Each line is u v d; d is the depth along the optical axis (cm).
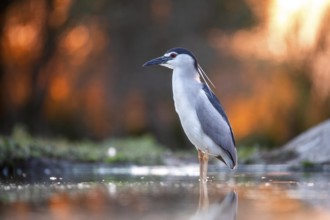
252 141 2597
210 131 1079
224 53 2669
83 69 2722
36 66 2648
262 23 2642
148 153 1569
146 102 2722
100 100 2755
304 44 2547
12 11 2645
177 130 2777
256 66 2628
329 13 2478
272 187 944
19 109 2709
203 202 779
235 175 1191
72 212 696
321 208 728
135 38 2689
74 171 1350
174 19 2688
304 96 2581
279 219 655
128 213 692
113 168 1400
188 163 1503
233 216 678
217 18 2717
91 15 2589
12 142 1391
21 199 803
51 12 2591
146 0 2656
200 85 1102
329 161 1323
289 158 1399
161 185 980
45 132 2700
